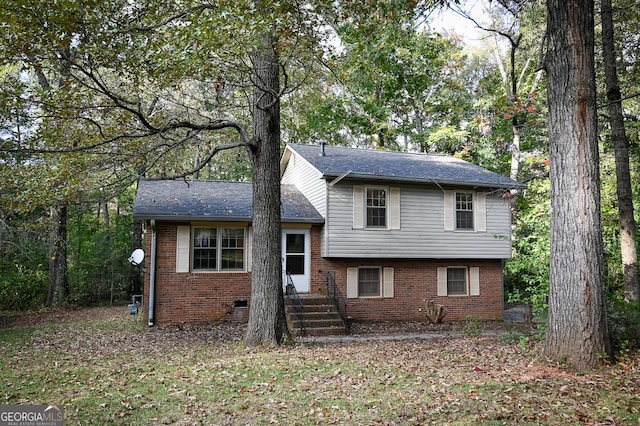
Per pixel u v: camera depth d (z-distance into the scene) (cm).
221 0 734
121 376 774
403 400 612
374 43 970
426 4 911
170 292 1449
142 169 1180
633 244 1147
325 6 848
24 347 1079
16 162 1263
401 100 2741
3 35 720
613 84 1166
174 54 754
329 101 2569
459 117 2742
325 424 533
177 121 988
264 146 1077
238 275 1519
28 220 1970
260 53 974
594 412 536
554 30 779
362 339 1205
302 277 1590
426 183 1683
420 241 1673
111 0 752
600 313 731
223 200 1606
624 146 1170
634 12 1237
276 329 1061
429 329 1484
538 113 1670
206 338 1192
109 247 2256
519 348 941
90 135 1035
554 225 773
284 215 1552
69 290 2153
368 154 1952
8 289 2000
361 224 1609
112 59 790
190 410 591
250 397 644
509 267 1689
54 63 821
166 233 1455
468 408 565
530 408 556
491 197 1780
